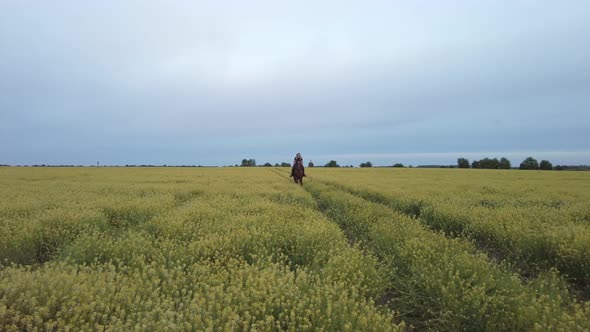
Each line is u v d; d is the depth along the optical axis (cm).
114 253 558
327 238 697
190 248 599
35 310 328
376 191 1727
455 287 460
